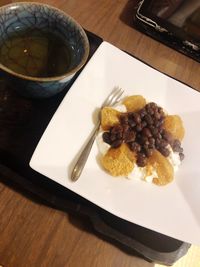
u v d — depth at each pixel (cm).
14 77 28
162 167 31
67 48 32
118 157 30
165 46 45
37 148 29
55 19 31
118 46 43
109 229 30
